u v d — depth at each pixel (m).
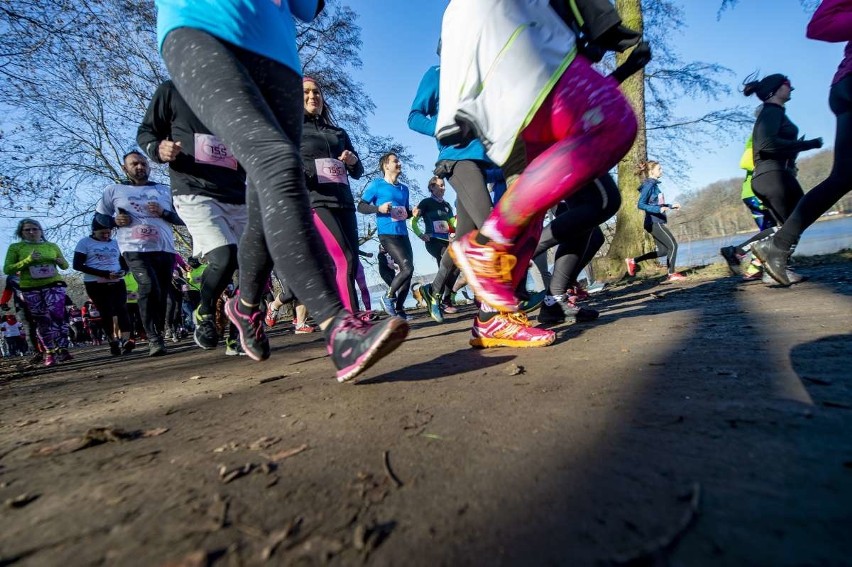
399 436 0.98
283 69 1.68
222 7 1.48
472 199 2.56
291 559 0.56
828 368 1.17
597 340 2.07
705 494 0.61
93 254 5.55
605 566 0.48
